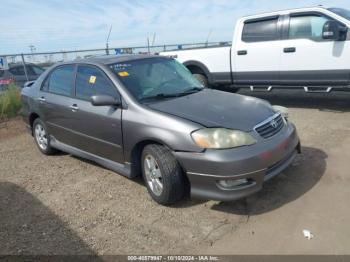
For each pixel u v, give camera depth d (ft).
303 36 25.43
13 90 34.17
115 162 15.76
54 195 15.65
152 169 13.87
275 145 13.03
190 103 14.55
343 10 25.67
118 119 14.74
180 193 13.41
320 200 13.15
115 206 14.15
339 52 23.84
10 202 15.37
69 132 18.08
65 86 18.52
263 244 11.02
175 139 12.84
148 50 54.24
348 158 16.62
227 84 30.25
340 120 23.13
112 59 17.08
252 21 27.89
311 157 17.08
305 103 29.17
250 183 12.48
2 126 29.60
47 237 12.42
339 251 10.37
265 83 27.91
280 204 13.14
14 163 20.42
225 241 11.34
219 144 12.25
